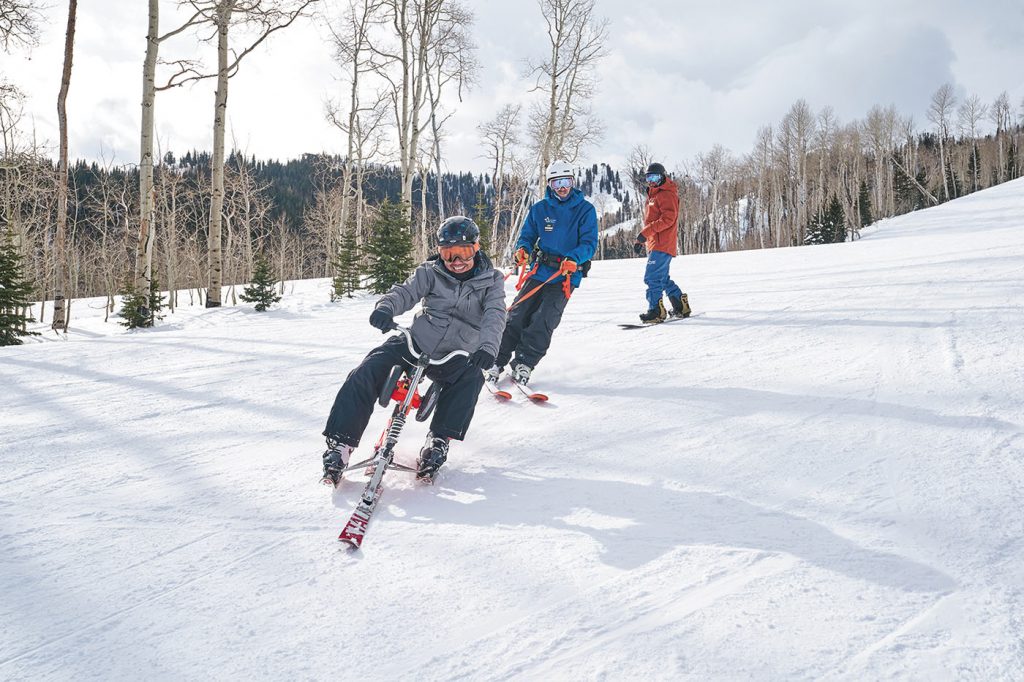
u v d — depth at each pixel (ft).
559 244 16.78
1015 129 299.38
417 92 67.77
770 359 16.60
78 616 6.66
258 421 13.96
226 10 47.11
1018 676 4.89
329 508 9.23
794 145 220.43
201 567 7.59
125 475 10.80
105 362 21.77
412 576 7.18
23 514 9.26
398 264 62.03
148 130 46.19
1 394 17.10
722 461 10.16
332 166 100.73
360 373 10.41
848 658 5.29
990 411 10.95
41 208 102.47
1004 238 53.47
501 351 16.43
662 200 24.03
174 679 5.62
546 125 79.87
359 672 5.59
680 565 7.06
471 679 5.41
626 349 19.76
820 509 8.17
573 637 5.89
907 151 270.67
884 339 17.28
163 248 114.01
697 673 5.25
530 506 8.99
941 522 7.48
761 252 74.95
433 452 10.12
